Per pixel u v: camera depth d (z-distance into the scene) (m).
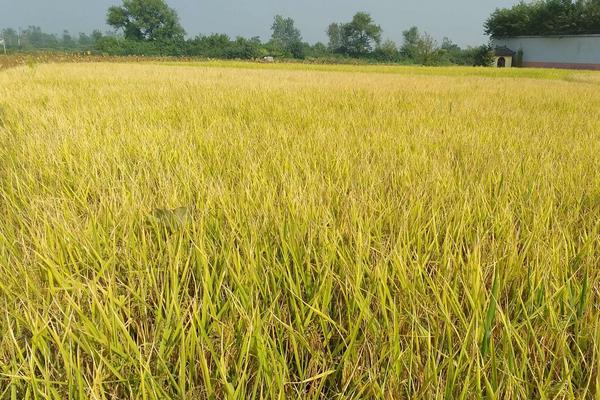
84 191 2.00
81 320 1.01
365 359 0.99
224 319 1.09
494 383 0.86
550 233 1.54
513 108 6.13
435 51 63.16
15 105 5.28
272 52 76.06
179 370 0.91
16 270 1.26
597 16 58.19
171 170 2.42
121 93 6.95
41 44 158.75
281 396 0.82
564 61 62.03
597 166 2.53
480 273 1.12
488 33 72.69
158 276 1.25
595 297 1.19
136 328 1.07
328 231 1.47
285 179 2.07
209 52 73.62
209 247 1.38
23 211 1.80
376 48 101.75
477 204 1.77
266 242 1.37
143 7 87.50
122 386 0.91
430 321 1.05
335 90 8.38
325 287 1.15
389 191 2.05
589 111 5.96
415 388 0.90
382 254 1.23
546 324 1.04
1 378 0.87
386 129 3.97
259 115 4.78
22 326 1.06
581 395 0.82
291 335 0.96
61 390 0.89
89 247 1.36
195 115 4.54
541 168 2.41
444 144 3.25
